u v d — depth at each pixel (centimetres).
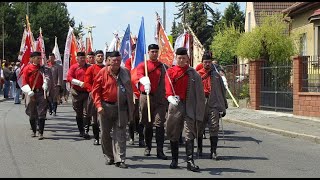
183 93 852
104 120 879
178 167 880
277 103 1902
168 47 1255
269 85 1955
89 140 1201
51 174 809
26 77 1205
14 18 6153
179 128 859
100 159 947
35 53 1209
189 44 1475
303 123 1559
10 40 6006
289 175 827
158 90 973
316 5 2384
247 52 2453
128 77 884
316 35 2369
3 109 2109
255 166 906
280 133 1386
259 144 1194
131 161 938
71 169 851
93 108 1104
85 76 1156
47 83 1212
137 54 1042
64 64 1536
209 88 977
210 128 975
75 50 1543
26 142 1156
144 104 980
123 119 871
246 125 1590
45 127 1449
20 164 893
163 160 951
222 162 945
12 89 2992
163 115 972
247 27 3988
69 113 1916
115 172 827
